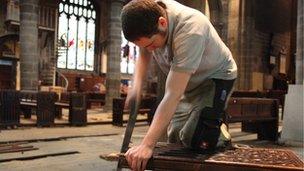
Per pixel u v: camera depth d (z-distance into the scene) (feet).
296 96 34.30
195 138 8.34
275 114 34.42
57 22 100.42
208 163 7.32
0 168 21.20
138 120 51.13
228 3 76.18
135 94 9.21
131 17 7.22
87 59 110.93
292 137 34.22
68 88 102.32
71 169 21.33
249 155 8.11
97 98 79.56
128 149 8.02
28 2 57.06
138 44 7.64
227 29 75.61
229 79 8.88
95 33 112.78
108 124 48.06
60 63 104.99
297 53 38.86
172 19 7.59
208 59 8.32
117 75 70.44
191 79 8.70
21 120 46.57
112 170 21.15
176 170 7.51
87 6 110.93
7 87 92.07
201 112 8.45
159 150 8.47
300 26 38.65
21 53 57.41
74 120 44.39
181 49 7.37
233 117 29.40
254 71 84.12
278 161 7.48
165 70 9.13
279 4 89.20
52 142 31.55
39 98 41.98
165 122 7.38
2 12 89.97
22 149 26.61
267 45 88.94
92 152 27.12
